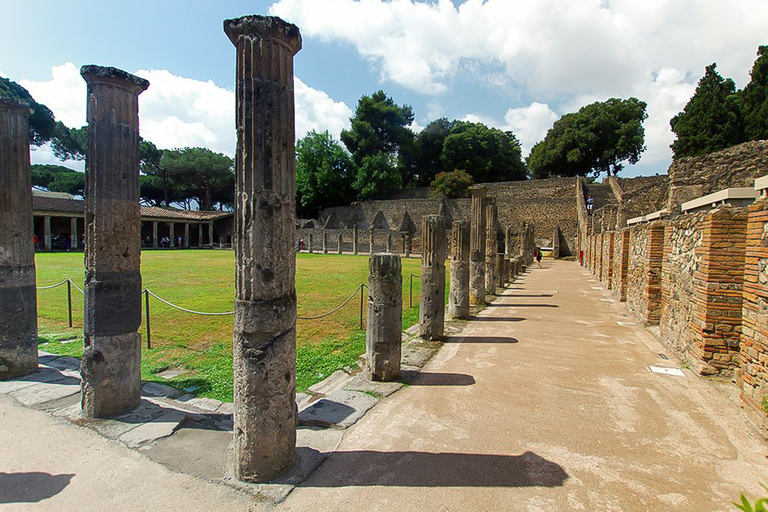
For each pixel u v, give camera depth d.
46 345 8.11
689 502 3.28
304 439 4.33
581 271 26.19
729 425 4.60
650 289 9.59
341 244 46.56
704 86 33.78
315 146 60.50
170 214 52.41
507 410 5.05
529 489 3.46
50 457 3.98
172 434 4.46
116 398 4.92
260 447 3.56
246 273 3.55
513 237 39.59
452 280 10.81
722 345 6.07
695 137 33.28
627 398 5.39
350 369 6.79
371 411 5.04
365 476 3.66
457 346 8.01
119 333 4.92
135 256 5.08
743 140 31.62
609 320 10.52
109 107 4.76
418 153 64.31
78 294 14.04
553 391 5.66
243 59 3.48
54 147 58.06
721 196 6.27
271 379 3.58
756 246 4.67
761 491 3.42
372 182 57.59
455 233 10.66
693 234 6.68
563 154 53.62
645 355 7.37
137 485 3.53
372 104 60.78
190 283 17.17
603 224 22.12
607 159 51.94
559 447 4.15
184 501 3.31
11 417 4.84
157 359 7.18
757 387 4.59
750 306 4.77
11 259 6.12
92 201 4.76
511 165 63.81
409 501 3.30
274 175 3.55
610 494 3.39
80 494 3.40
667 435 4.38
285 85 3.60
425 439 4.33
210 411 5.18
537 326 9.81
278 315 3.60
